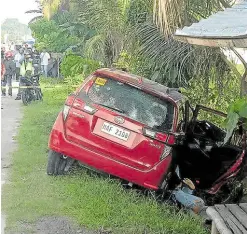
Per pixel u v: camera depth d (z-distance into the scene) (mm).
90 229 5586
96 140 6789
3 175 7391
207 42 5164
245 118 5129
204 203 6508
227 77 10008
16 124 12133
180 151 6809
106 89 7039
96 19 12844
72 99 7008
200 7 8727
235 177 6582
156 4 7445
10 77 18219
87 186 6812
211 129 8156
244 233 4117
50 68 23812
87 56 14305
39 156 8656
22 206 6055
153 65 10344
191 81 10227
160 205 6531
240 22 5324
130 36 10883
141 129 6672
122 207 6207
